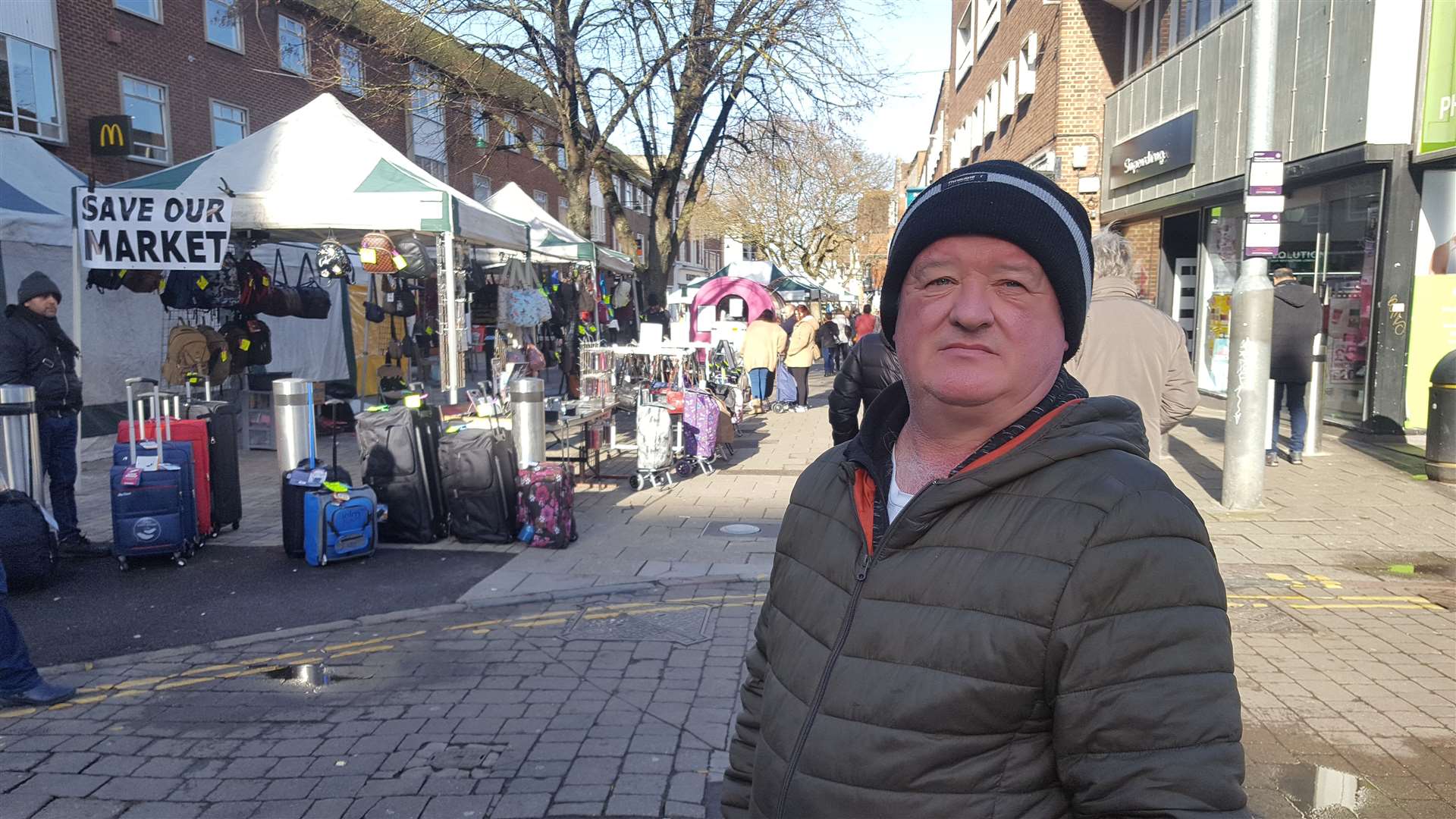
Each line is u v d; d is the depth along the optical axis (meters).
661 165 18.02
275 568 6.41
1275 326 9.08
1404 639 4.83
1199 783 0.98
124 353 11.59
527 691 4.36
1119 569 1.06
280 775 3.56
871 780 1.14
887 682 1.16
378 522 6.87
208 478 7.05
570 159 17.11
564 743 3.81
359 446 7.04
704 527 7.59
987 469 1.17
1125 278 4.22
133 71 18.08
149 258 7.36
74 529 6.79
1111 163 15.64
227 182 7.78
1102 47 16.09
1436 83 9.23
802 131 17.86
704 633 5.14
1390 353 9.98
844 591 1.27
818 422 14.62
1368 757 3.59
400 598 5.75
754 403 16.17
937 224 1.22
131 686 4.46
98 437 11.19
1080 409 1.23
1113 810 1.02
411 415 7.05
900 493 1.32
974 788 1.10
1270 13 6.99
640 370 11.10
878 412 1.41
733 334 17.95
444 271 7.92
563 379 13.40
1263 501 7.73
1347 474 8.67
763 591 5.94
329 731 3.94
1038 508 1.13
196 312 11.45
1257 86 7.10
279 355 13.55
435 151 27.69
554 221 14.66
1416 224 9.73
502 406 8.02
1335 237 10.84
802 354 16.12
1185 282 15.17
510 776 3.54
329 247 7.74
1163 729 1.01
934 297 1.25
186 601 5.72
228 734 3.93
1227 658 1.05
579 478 9.70
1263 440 7.36
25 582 5.86
